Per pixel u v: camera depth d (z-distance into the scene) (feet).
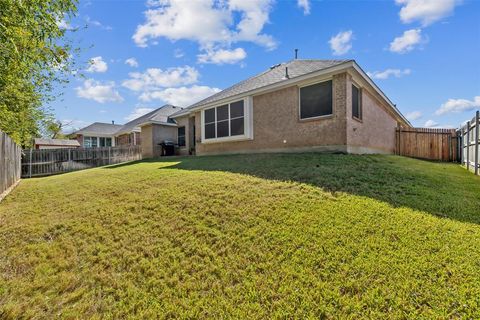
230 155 36.40
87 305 8.59
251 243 10.93
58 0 17.57
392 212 12.48
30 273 10.44
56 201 19.97
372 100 36.27
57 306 8.61
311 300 7.79
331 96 28.68
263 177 19.33
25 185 29.96
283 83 31.89
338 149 27.91
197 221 13.39
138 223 14.15
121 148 63.93
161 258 10.82
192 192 17.48
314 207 13.30
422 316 6.81
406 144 47.39
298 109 31.45
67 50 23.88
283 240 10.78
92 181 25.89
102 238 13.00
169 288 9.09
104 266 10.69
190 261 10.42
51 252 12.01
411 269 8.44
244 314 7.63
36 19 16.15
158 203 16.44
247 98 36.45
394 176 19.19
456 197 15.30
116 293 9.08
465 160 32.14
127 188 20.90
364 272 8.55
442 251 9.28
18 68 18.47
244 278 9.11
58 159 53.42
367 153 33.14
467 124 30.40
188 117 55.21
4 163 23.09
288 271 9.08
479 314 6.68
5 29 14.14
